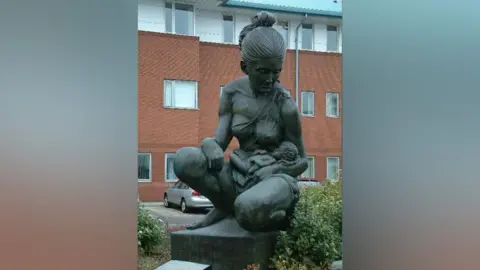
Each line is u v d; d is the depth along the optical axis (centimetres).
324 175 1484
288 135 429
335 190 651
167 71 1423
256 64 402
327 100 1498
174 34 1426
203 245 394
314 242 390
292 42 1557
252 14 1571
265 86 415
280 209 379
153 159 1414
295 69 1464
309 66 1488
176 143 1430
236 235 384
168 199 1361
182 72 1434
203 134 1462
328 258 394
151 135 1410
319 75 1495
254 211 367
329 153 1495
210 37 1551
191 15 1514
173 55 1427
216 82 1478
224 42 1545
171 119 1426
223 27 1562
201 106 1458
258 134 421
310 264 381
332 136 1499
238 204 372
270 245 389
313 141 1482
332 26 1599
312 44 1582
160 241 527
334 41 1609
